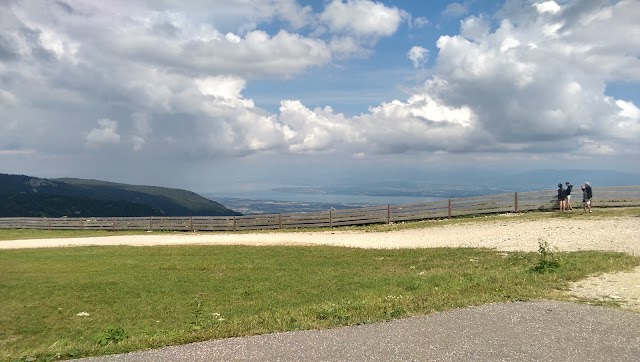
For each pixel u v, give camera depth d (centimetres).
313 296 1852
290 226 4462
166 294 2044
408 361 839
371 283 1958
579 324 1016
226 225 4662
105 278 2397
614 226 2941
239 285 2150
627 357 840
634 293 1305
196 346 971
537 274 1631
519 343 912
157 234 4591
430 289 1561
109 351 988
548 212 3809
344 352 891
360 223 4231
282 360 864
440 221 3906
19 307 1894
